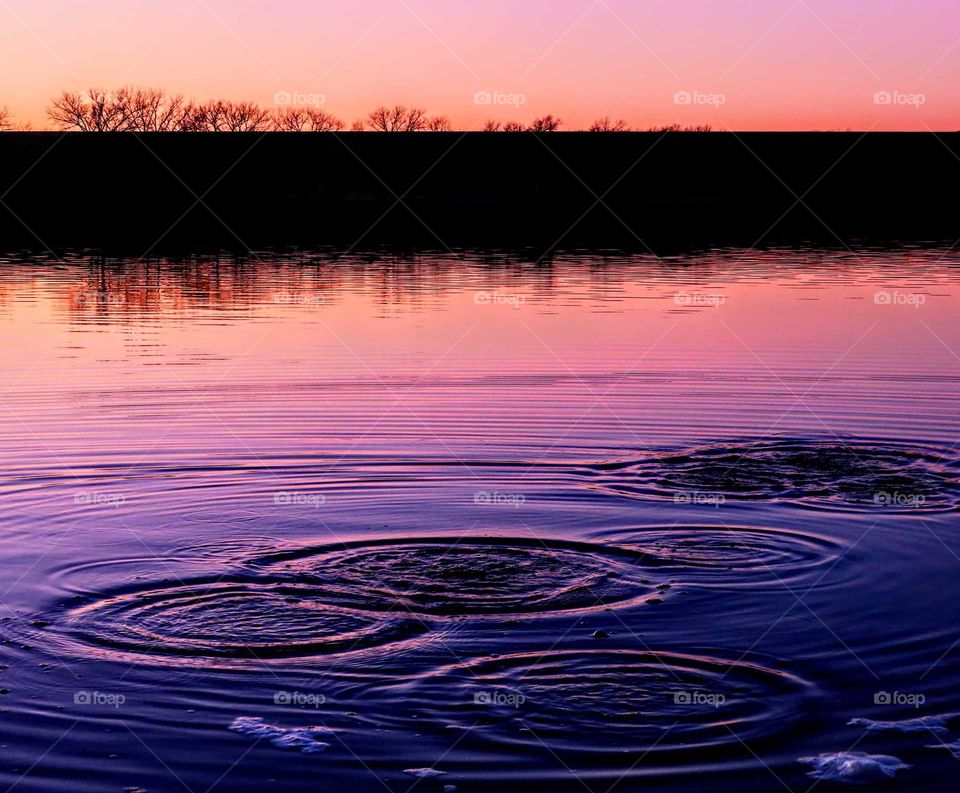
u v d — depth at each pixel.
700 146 78.62
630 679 6.48
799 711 6.11
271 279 29.88
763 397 14.21
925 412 13.31
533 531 9.12
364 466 11.04
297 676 6.50
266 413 13.24
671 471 10.91
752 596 7.73
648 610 7.48
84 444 11.76
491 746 5.78
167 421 12.79
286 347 18.05
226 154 77.19
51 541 8.79
